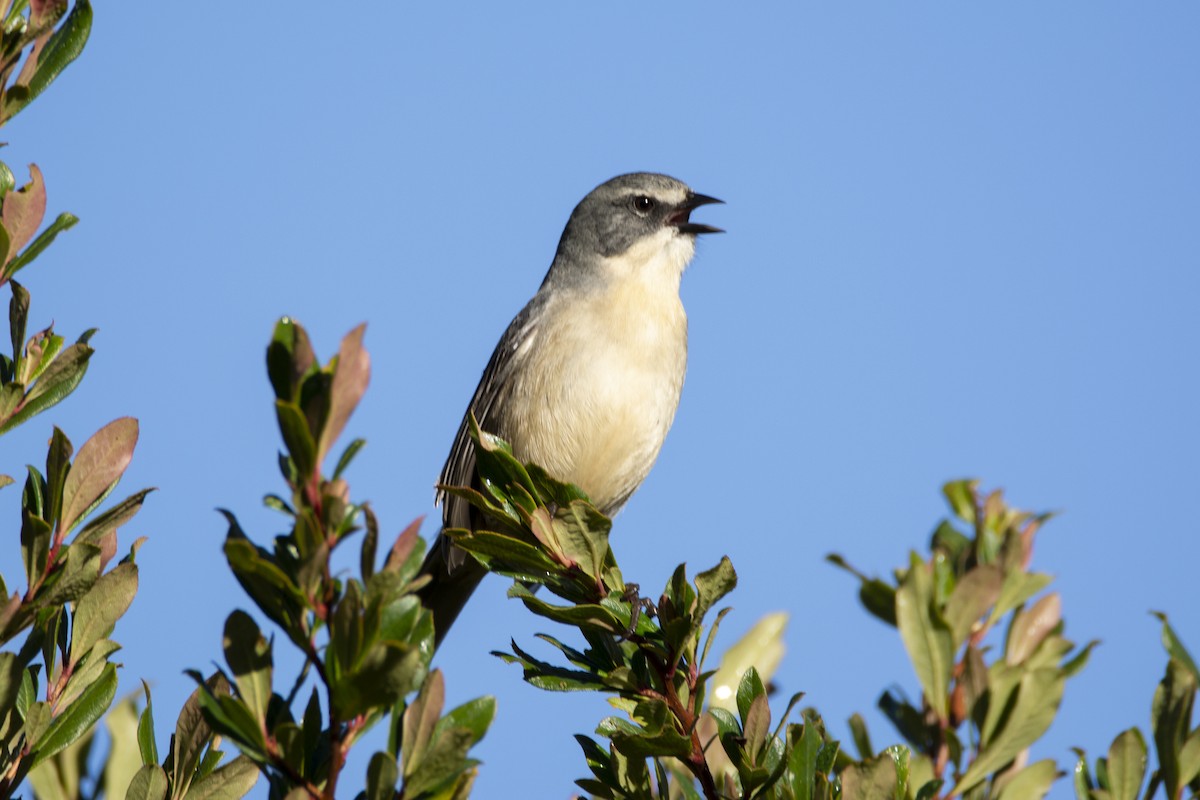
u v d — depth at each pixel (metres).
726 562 7.25
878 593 8.09
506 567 7.59
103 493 6.58
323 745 5.73
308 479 5.16
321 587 5.38
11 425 6.88
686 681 7.50
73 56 7.16
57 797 7.45
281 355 5.18
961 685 6.98
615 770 7.34
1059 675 6.68
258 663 5.47
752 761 6.93
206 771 6.80
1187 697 6.47
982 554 7.60
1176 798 6.44
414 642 5.48
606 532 7.50
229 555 5.22
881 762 6.52
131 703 7.80
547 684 7.29
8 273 6.96
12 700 6.48
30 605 6.38
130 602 6.75
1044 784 7.04
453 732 5.38
